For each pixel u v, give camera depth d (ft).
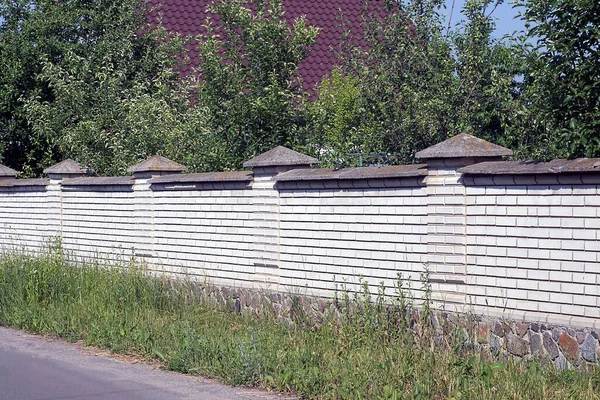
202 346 27.17
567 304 22.95
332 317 29.63
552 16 25.46
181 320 32.22
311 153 41.52
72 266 40.40
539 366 23.13
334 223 30.19
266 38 42.29
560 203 22.98
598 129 24.63
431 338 26.27
